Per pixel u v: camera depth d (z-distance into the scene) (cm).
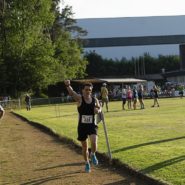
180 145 1410
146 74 10994
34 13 6944
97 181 1022
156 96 4122
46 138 1922
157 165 1098
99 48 11881
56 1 8556
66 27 9162
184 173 998
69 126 2323
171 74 10088
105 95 3575
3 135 2120
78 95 1094
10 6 6906
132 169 1079
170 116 2719
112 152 1325
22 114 3878
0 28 6850
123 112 3378
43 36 7275
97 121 1238
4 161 1350
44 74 6956
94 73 10838
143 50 12069
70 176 1091
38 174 1133
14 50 6831
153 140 1554
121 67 11088
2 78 6775
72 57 8212
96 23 11906
